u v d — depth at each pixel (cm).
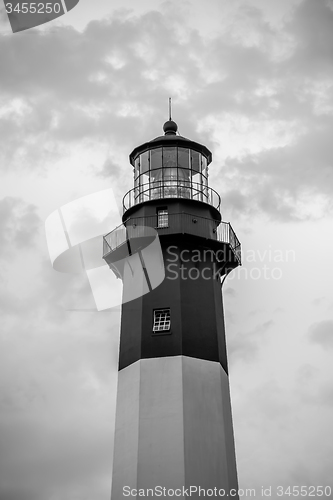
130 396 3250
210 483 3009
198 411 3156
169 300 3456
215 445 3112
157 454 3034
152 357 3294
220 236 3712
